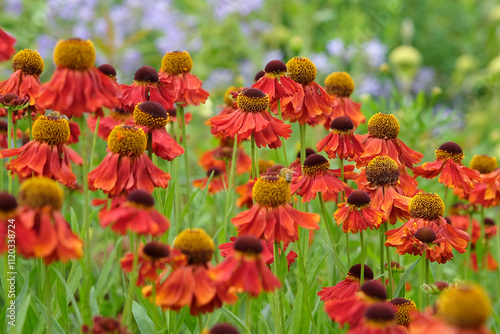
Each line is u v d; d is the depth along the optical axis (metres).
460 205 1.05
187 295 0.73
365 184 0.88
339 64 1.81
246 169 1.09
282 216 0.78
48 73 1.42
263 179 0.78
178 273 0.74
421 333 0.68
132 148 0.80
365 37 1.89
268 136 0.88
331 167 1.13
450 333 0.67
